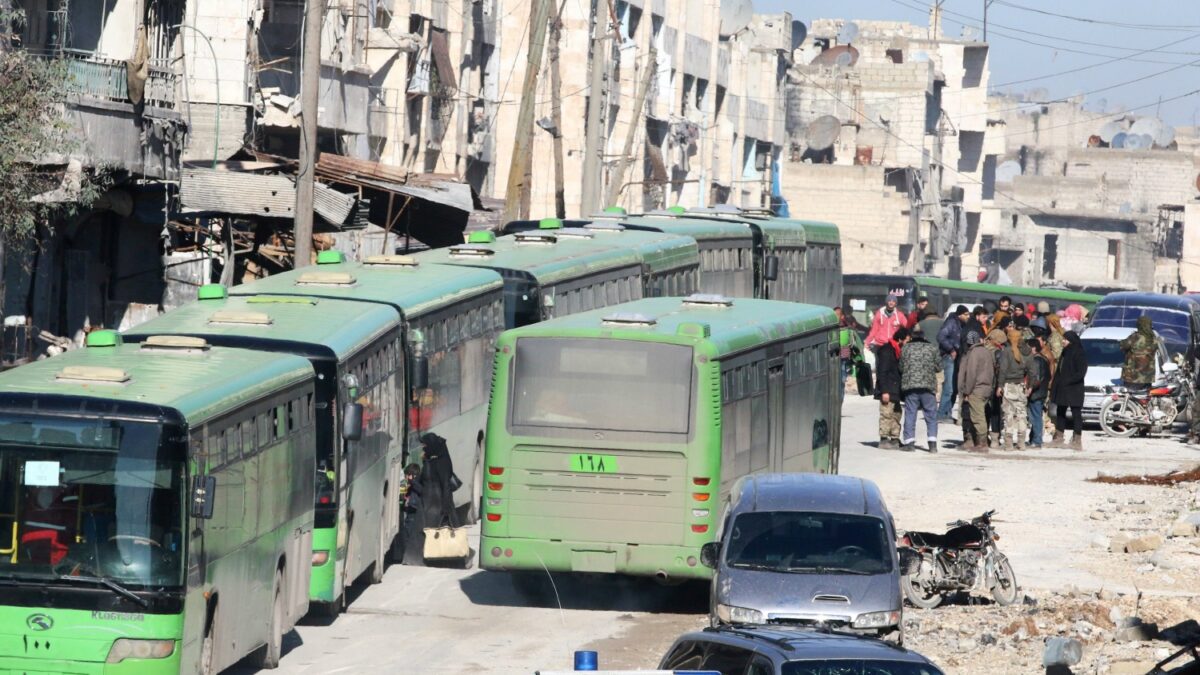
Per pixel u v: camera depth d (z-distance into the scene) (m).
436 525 61.50
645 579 54.59
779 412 63.12
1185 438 102.44
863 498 46.69
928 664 29.88
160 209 87.81
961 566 52.81
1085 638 48.19
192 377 41.28
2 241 68.50
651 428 53.81
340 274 63.16
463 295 68.81
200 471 38.53
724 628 32.53
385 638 48.59
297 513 47.22
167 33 90.06
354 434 49.84
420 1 140.38
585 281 81.12
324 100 114.31
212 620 39.91
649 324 54.81
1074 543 65.62
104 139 76.62
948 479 81.00
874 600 43.75
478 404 71.38
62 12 79.62
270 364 45.66
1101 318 126.75
